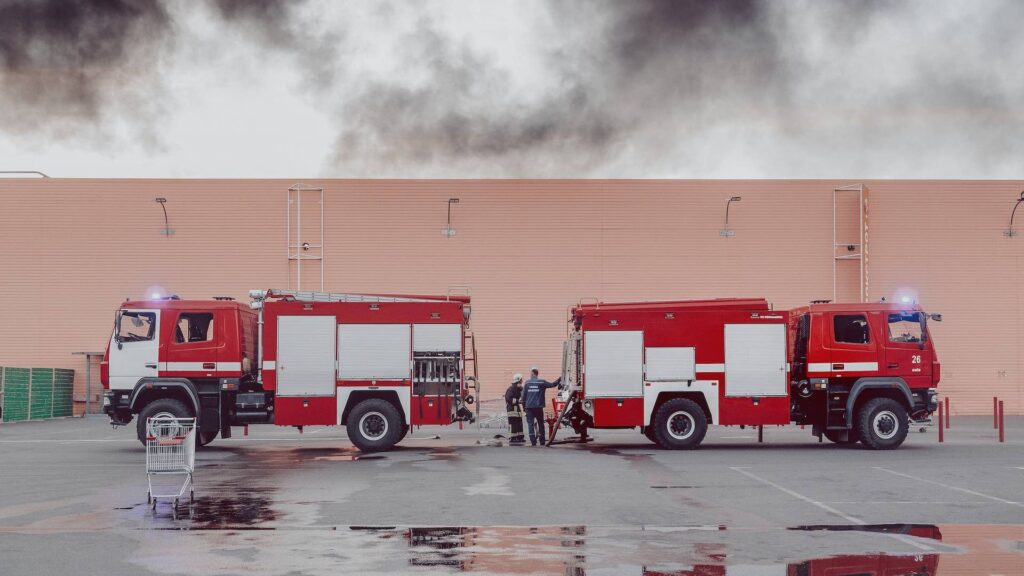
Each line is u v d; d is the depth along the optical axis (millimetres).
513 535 9852
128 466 17031
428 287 34719
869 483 14359
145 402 20578
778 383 20828
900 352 20703
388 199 34938
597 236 34906
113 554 8852
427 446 21797
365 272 34750
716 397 20781
